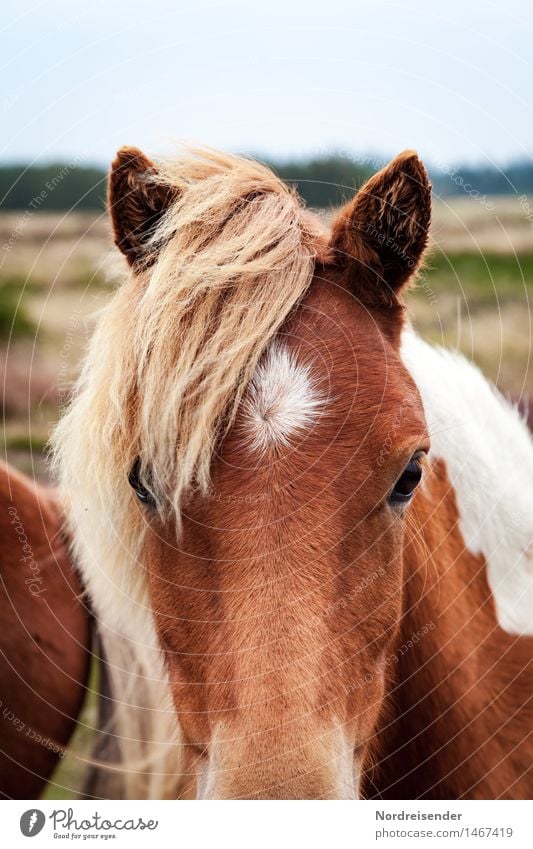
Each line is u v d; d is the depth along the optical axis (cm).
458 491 229
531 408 334
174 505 160
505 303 578
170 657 179
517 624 230
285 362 166
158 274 166
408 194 179
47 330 643
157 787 255
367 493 164
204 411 156
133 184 179
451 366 250
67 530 265
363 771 216
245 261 167
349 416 164
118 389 165
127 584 204
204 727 166
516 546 235
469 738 223
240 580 156
